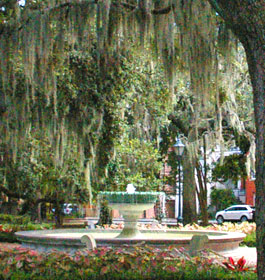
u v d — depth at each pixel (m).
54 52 12.80
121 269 5.71
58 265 5.74
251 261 9.17
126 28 11.91
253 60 4.59
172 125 25.53
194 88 11.62
